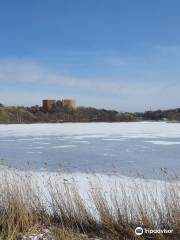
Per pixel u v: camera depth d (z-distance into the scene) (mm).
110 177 13438
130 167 16938
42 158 20594
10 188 6516
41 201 7332
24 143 30641
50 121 102938
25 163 18422
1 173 8844
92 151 24109
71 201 6297
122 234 5680
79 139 34625
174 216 5672
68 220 6125
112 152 23406
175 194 6641
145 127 62594
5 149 25766
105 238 5617
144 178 12375
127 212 6195
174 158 20250
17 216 5730
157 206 6102
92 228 5977
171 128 58125
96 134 42094
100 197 6508
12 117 101250
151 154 22203
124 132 46156
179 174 14289
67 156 21438
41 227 5852
